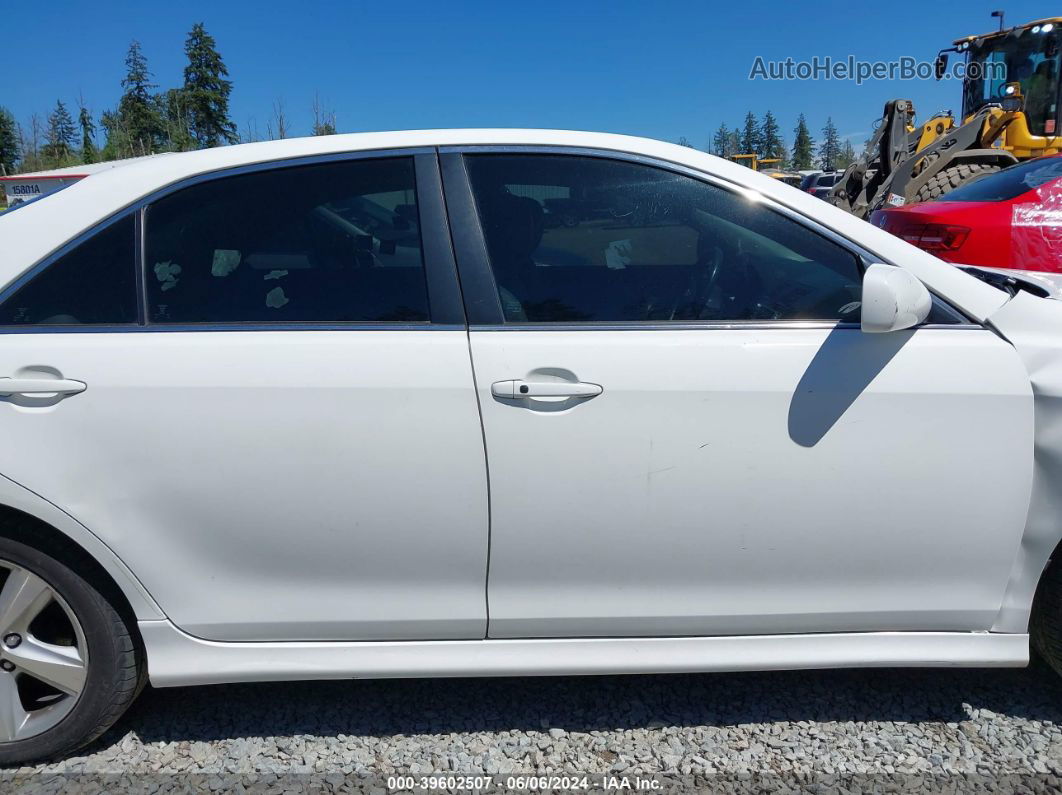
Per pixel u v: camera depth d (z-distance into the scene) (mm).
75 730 2221
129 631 2227
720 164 2301
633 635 2264
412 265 2197
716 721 2436
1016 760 2223
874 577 2213
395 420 2096
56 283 2146
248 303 2176
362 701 2566
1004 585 2229
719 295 2209
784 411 2111
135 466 2080
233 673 2219
